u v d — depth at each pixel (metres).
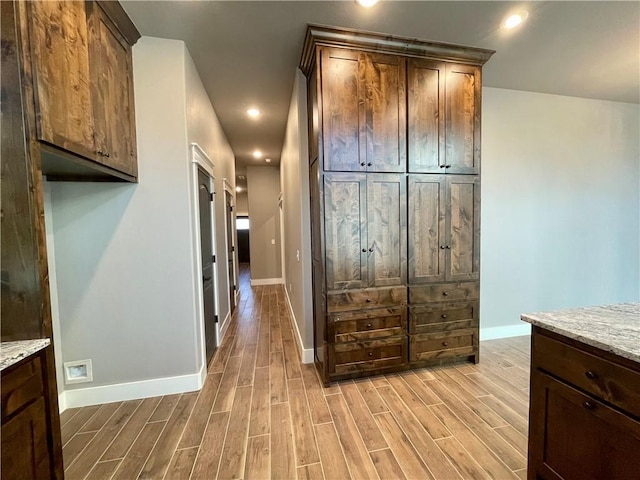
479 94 2.51
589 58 2.58
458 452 1.62
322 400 2.13
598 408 1.03
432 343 2.53
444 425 1.84
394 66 2.31
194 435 1.80
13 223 1.15
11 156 1.13
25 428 1.07
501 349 2.96
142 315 2.21
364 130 2.28
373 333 2.38
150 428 1.87
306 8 1.92
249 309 4.73
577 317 1.27
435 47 2.35
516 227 3.24
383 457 1.60
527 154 3.22
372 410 2.00
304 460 1.59
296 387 2.32
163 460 1.60
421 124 2.39
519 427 1.82
